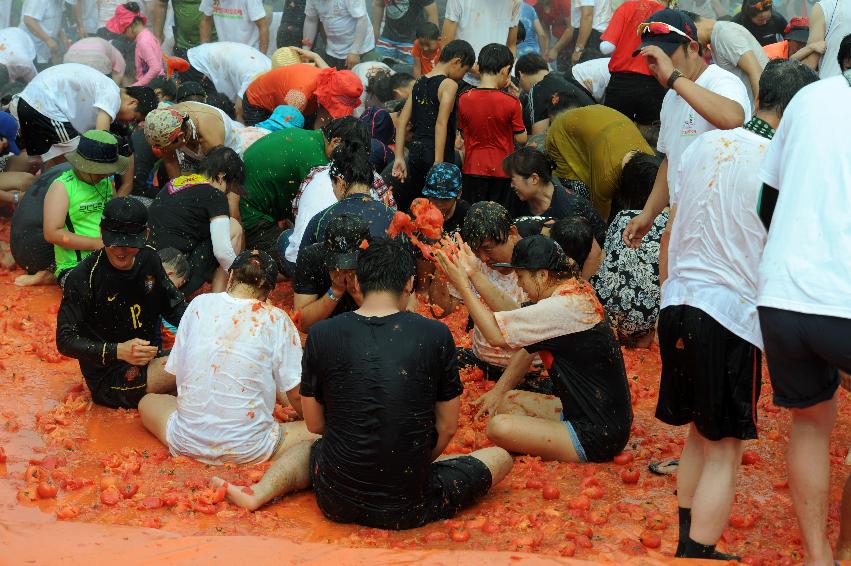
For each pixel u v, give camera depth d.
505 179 25.41
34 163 28.91
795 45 28.69
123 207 16.61
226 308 15.40
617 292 20.70
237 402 15.20
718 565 10.83
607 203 23.66
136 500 13.79
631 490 14.48
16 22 44.72
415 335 13.09
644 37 16.30
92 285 16.98
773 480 14.72
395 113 28.72
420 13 40.00
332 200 21.16
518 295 18.70
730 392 11.33
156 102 28.42
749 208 11.16
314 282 17.62
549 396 16.81
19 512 13.18
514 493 14.56
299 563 10.84
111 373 17.41
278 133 24.19
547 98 29.36
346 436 13.06
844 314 9.41
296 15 39.00
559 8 44.03
